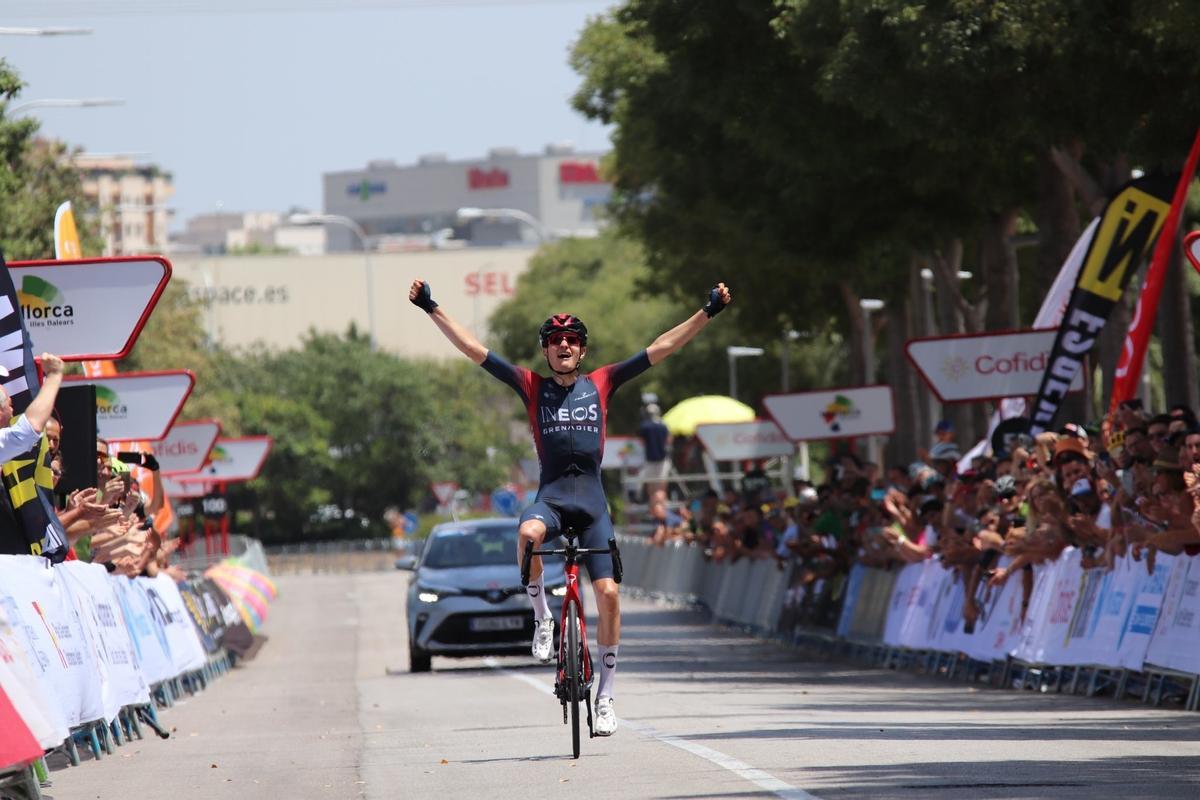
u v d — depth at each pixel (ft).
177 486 281.54
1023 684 129.39
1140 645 110.22
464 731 102.53
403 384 609.83
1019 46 146.20
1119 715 101.30
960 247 267.59
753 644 208.54
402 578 460.14
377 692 144.87
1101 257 154.61
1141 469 112.37
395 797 71.00
